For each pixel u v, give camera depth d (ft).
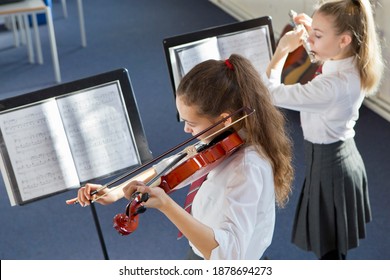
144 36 16.69
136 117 6.79
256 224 5.28
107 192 6.06
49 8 13.94
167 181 5.36
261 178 5.10
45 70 15.14
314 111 7.41
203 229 4.83
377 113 12.47
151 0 19.08
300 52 12.04
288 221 9.77
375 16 11.77
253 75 5.25
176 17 17.78
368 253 9.05
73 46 16.34
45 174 6.57
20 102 6.45
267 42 7.70
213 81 5.15
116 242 9.51
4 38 16.99
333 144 7.70
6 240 9.64
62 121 6.57
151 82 14.21
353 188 7.95
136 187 4.96
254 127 5.19
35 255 9.30
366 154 11.30
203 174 5.56
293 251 9.19
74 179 6.65
